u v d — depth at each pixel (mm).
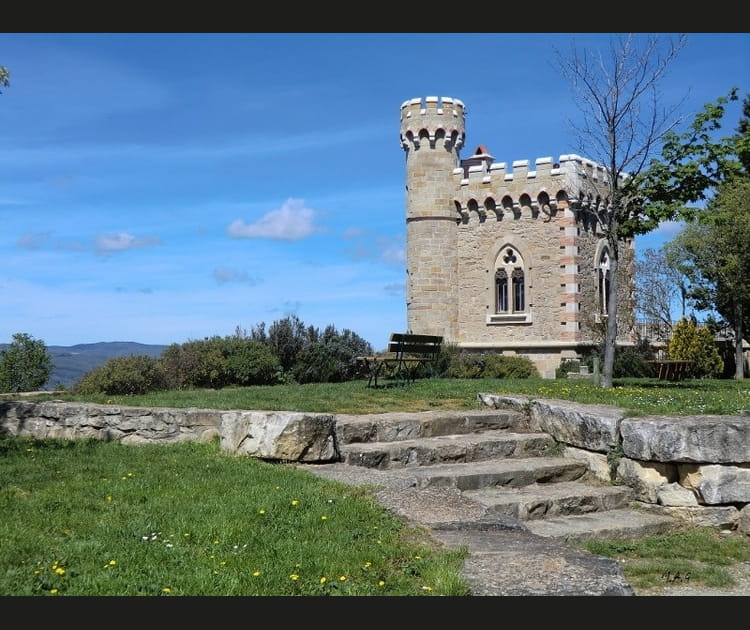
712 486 10164
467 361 30062
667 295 43344
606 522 10078
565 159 34156
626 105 19734
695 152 19156
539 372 34406
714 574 8273
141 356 25688
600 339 34062
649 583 7945
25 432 14188
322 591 6203
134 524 7609
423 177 37000
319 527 7730
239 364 26938
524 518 10094
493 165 36000
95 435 13258
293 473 9938
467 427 13188
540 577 6430
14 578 6180
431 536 7648
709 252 38156
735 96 18969
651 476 10812
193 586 6203
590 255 35562
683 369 27609
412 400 15383
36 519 7672
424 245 36875
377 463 11336
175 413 12656
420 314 36781
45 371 28891
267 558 6832
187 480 9469
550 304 34562
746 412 11391
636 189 20016
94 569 6477
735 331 38688
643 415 11555
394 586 6383
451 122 36875
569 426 12422
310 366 28562
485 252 36375
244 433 11203
